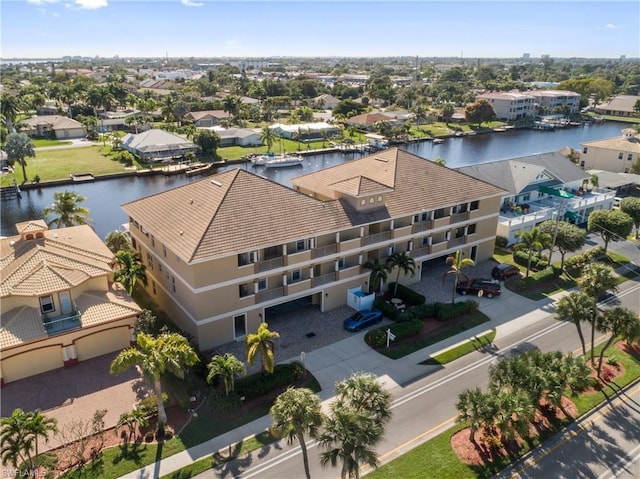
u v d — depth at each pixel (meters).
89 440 30.77
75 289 40.72
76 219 59.69
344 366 39.00
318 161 133.12
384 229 49.84
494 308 48.78
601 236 63.53
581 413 33.81
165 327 38.84
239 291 41.38
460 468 28.83
